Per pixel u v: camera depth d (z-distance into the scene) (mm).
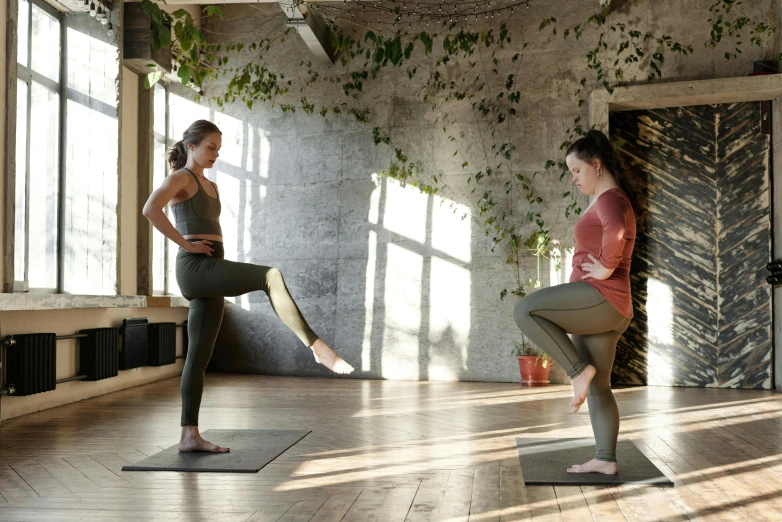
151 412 6043
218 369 9453
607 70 8562
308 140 9305
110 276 6934
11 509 3100
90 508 3117
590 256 3576
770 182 8266
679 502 3207
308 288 9219
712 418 5828
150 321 8336
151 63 7367
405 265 8992
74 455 4285
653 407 6523
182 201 4266
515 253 8727
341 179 9195
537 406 6535
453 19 8984
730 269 8383
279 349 9266
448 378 8805
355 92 9195
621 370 8609
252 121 9445
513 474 3787
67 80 6988
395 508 3121
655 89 8250
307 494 3367
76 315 6746
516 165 8781
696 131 8516
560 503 3193
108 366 7051
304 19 7773
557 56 8727
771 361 8195
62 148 6973
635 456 4195
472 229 8852
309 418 5797
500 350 8703
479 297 8789
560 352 3568
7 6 5500
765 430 5215
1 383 5570
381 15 9141
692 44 8375
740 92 7973
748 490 3420
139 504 3184
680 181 8539
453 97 8969
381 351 8984
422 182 8992
